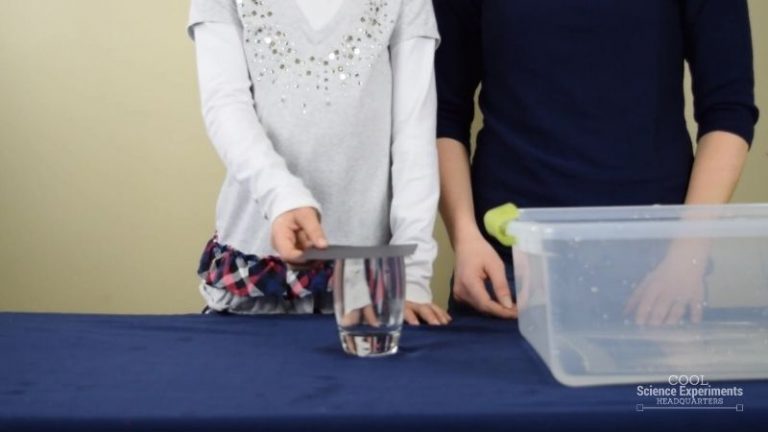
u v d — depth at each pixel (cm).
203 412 59
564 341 71
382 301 81
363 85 119
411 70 122
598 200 122
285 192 95
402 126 121
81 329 96
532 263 80
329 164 118
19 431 59
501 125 130
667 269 73
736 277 75
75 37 176
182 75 177
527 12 126
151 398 64
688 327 73
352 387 67
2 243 178
